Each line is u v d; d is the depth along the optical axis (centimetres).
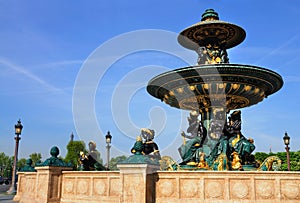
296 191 906
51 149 1204
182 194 929
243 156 1230
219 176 928
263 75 1216
